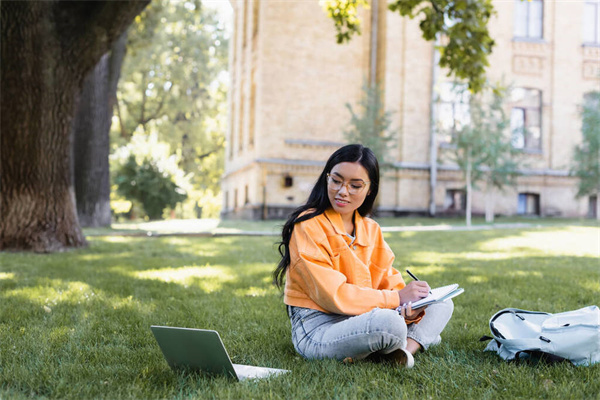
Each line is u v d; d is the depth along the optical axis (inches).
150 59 1405.0
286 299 111.7
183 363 103.4
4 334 138.1
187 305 182.5
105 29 350.6
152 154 1099.9
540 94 903.7
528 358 113.5
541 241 475.8
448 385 96.9
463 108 743.7
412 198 865.5
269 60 858.8
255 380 97.3
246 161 940.0
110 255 358.6
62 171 379.2
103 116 680.4
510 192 895.7
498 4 884.6
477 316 163.6
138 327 148.9
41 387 98.3
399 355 104.5
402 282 115.9
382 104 810.2
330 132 875.4
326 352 105.7
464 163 732.0
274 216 855.7
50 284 227.8
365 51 886.4
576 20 903.7
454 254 368.8
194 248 421.7
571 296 201.0
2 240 362.9
